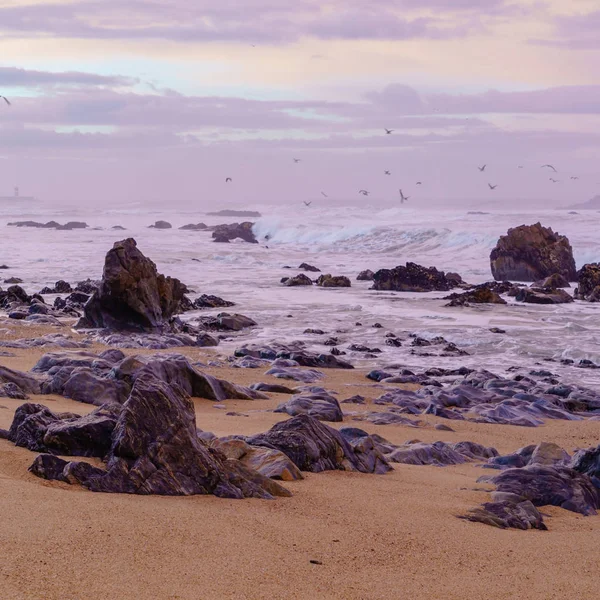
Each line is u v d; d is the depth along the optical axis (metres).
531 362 29.02
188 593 6.63
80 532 7.72
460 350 31.00
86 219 189.25
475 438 17.28
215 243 95.69
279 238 96.50
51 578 6.57
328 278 53.72
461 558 8.36
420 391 22.55
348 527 9.01
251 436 12.36
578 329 35.97
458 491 11.37
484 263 67.94
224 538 8.11
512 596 7.36
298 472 11.23
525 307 44.34
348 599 6.91
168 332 33.47
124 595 6.44
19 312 36.22
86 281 46.91
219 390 20.02
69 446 10.61
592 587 7.76
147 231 133.12
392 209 138.75
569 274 59.41
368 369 27.22
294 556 7.85
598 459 12.84
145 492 9.44
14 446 10.97
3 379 17.28
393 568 7.85
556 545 9.23
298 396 18.44
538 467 12.12
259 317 39.31
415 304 44.91
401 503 10.32
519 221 94.69
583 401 21.97
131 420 9.94
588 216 100.12
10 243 92.31
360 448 12.77
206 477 9.80
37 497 8.69
